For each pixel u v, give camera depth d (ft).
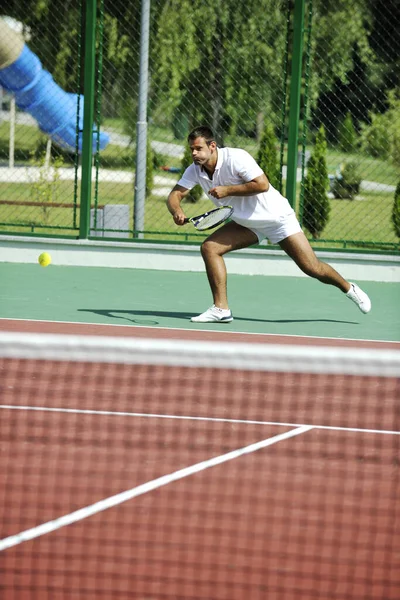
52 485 30.30
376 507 29.25
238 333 55.21
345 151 145.89
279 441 35.94
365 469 32.96
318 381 44.01
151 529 27.12
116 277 73.92
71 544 26.02
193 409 39.70
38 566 24.70
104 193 141.08
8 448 33.94
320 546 26.17
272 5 148.56
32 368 44.96
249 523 27.68
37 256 78.79
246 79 150.92
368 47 156.35
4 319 57.52
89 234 78.64
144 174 82.89
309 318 60.70
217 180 53.78
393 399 41.73
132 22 144.66
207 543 26.22
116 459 33.17
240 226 56.44
